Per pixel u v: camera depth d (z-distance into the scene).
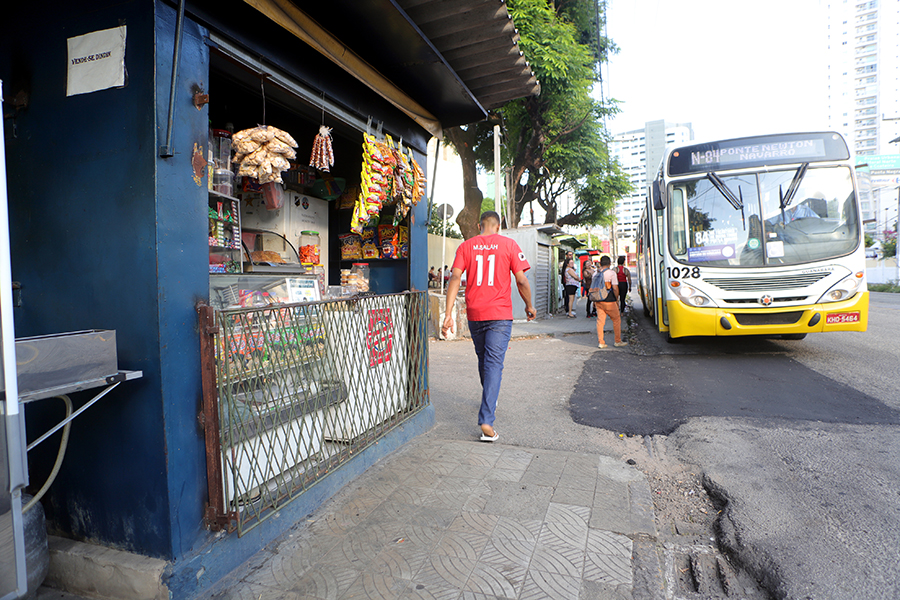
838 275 6.42
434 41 3.36
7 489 1.41
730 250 6.80
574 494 2.92
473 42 3.38
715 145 7.06
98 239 2.07
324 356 2.87
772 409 4.63
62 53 2.13
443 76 3.58
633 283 36.25
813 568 2.23
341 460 3.06
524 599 2.00
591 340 9.67
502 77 3.94
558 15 16.11
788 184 6.77
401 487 3.04
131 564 2.02
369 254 4.47
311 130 4.02
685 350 7.95
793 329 6.57
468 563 2.25
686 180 7.10
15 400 1.42
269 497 2.48
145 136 1.98
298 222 4.12
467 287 4.00
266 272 3.31
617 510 2.72
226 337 2.18
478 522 2.61
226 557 2.22
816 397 5.00
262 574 2.21
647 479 3.25
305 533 2.54
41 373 1.57
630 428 4.27
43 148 2.16
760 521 2.65
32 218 2.19
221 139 2.94
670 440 3.97
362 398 3.33
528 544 2.39
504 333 3.91
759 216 6.78
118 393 2.06
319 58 2.97
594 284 8.58
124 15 2.02
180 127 2.07
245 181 3.37
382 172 3.51
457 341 9.68
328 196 4.38
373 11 2.72
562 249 19.55
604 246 51.97
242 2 2.32
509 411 4.80
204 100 2.17
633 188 21.12
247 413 2.39
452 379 6.29
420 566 2.24
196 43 2.16
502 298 3.90
